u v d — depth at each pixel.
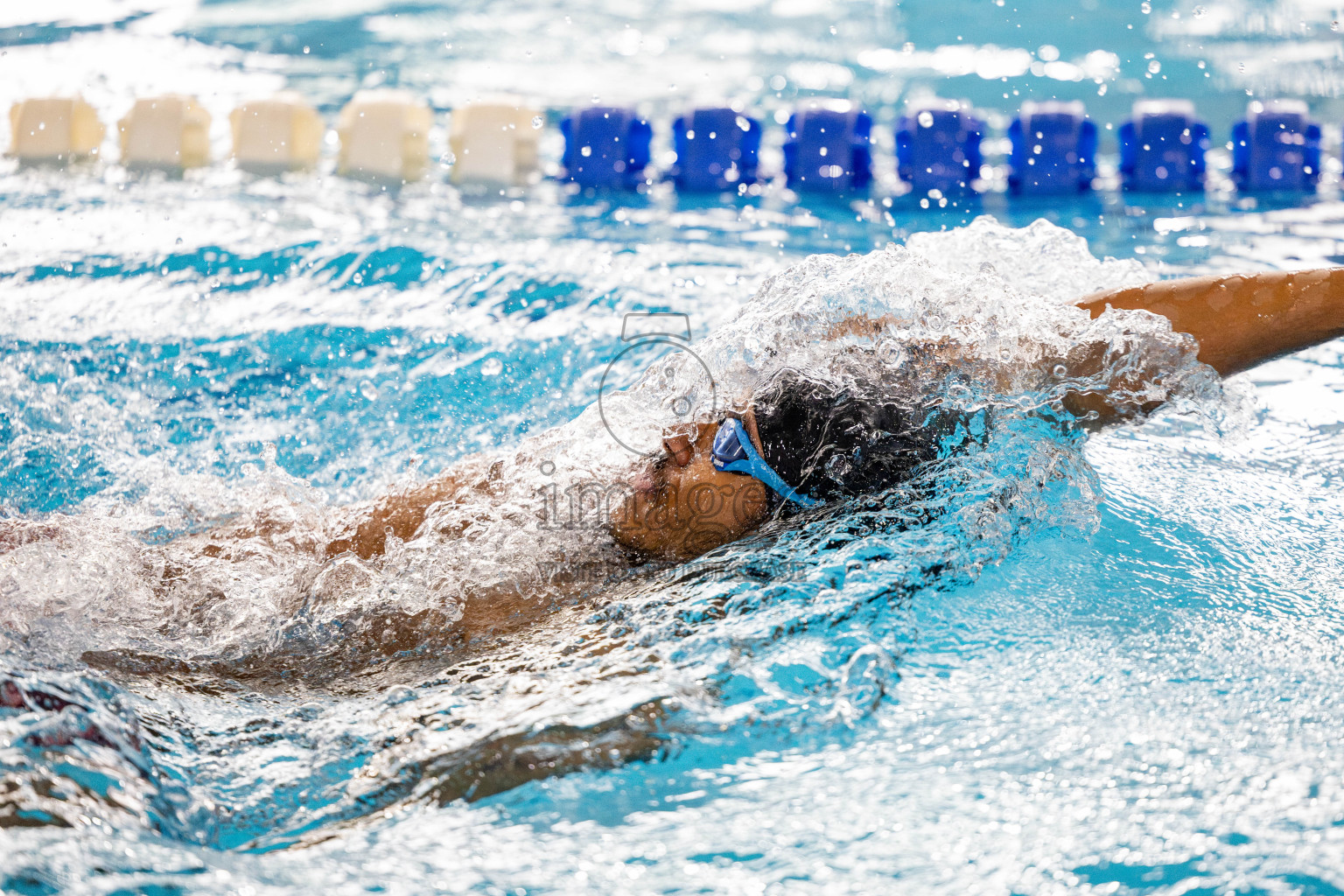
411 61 14.29
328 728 3.03
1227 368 3.75
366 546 3.91
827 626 3.24
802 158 10.23
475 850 2.44
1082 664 3.13
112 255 7.80
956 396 3.78
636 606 3.42
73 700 2.80
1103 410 3.82
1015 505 3.77
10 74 12.52
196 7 16.89
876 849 2.39
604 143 10.45
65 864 2.17
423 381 5.91
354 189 9.97
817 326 3.85
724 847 2.42
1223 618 3.39
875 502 3.73
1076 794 2.56
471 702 3.01
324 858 2.40
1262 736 2.76
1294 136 9.81
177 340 6.39
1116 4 17.27
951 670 3.12
